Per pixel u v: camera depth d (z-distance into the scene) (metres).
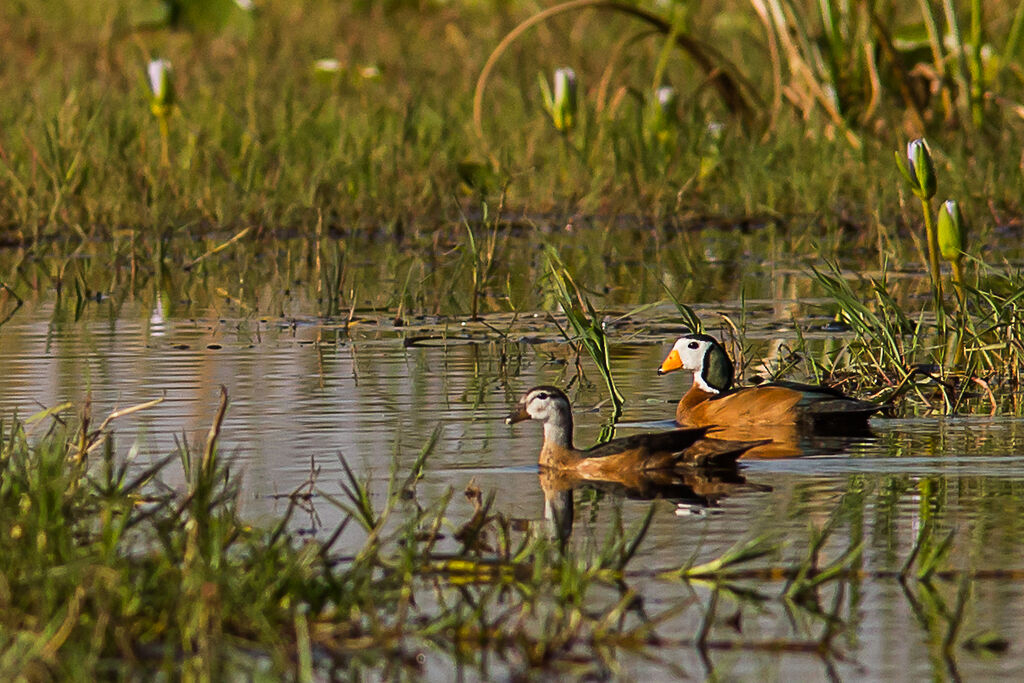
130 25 34.72
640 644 7.78
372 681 7.41
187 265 20.80
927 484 10.74
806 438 12.45
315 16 38.19
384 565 8.73
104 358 15.39
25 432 12.20
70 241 22.72
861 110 24.73
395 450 11.87
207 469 9.05
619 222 23.89
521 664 7.58
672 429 13.03
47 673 7.27
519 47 32.50
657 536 9.52
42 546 8.37
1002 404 13.64
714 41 32.75
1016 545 9.20
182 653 7.58
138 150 24.94
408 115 25.66
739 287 19.06
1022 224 21.86
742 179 24.33
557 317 17.64
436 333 16.94
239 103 28.50
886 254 18.41
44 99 27.09
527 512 10.17
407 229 23.12
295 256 21.64
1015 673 7.39
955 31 23.95
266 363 15.23
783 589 8.54
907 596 8.39
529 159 24.94
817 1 24.69
